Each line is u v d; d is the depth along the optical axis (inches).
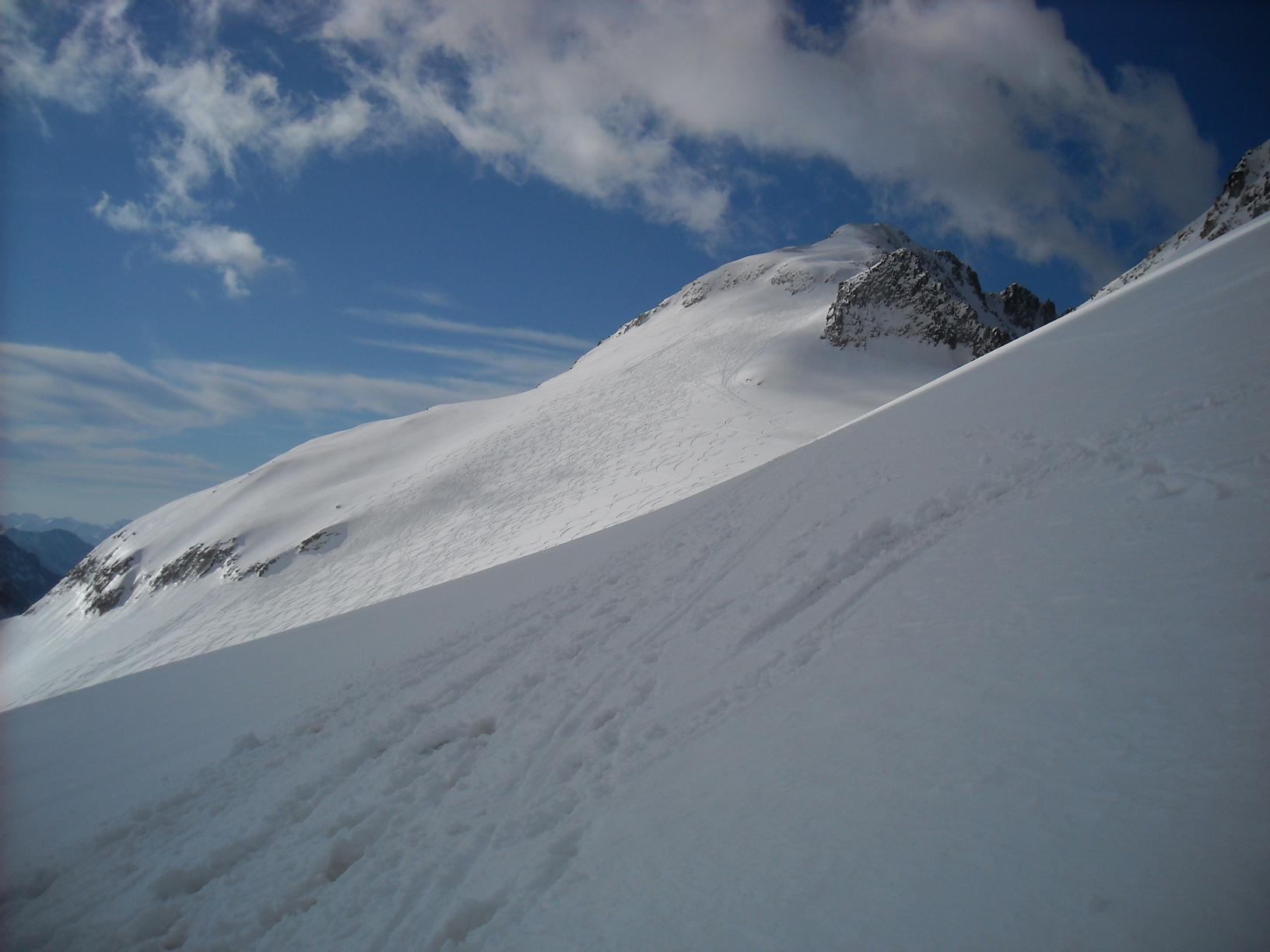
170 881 194.9
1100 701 101.1
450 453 2839.6
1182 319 385.7
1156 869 70.8
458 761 208.1
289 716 323.6
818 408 2327.8
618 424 2581.2
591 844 132.8
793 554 275.4
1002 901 75.7
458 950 118.2
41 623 3454.7
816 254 5093.5
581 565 489.4
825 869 93.8
